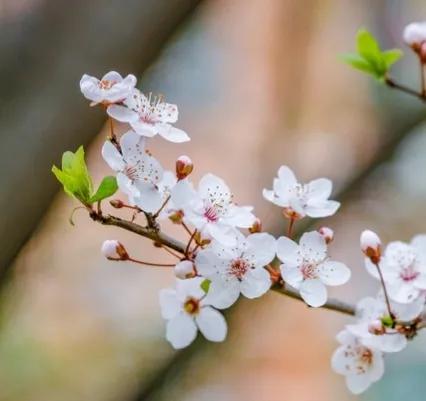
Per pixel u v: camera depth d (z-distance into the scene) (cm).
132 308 185
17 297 149
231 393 186
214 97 196
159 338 174
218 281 70
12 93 90
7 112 90
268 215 130
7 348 163
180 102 194
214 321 73
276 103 191
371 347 74
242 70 194
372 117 165
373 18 187
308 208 73
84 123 91
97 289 184
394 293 73
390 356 183
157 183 70
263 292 70
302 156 181
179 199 70
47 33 91
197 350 138
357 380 75
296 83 189
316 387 198
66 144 90
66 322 176
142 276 188
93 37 91
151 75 181
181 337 73
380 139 153
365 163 154
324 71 186
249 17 191
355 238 178
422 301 73
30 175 90
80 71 91
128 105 70
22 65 90
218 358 160
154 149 198
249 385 189
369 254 73
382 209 178
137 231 70
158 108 70
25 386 164
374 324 73
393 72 174
